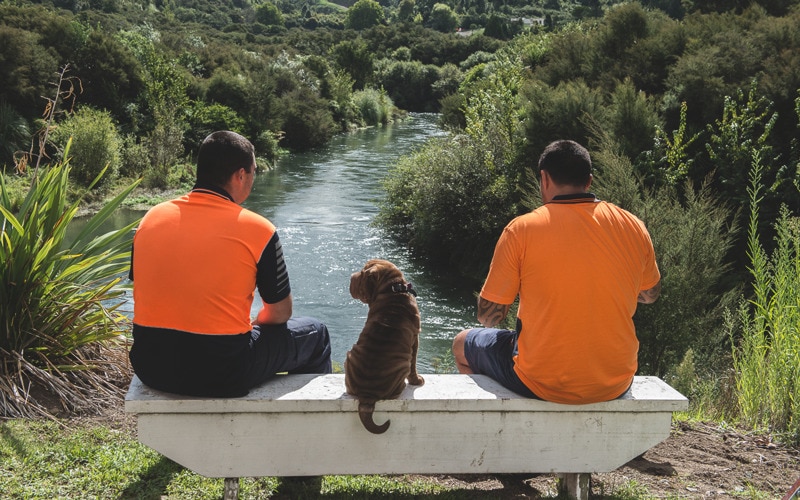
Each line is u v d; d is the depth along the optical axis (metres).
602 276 2.92
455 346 3.65
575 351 2.96
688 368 5.99
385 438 3.06
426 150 21.78
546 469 3.15
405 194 21.38
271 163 33.72
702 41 18.94
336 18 158.12
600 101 16.75
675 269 8.09
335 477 3.51
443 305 15.77
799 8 19.45
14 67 25.81
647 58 19.66
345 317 14.55
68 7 71.19
